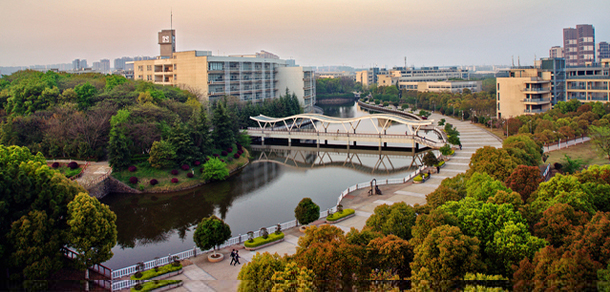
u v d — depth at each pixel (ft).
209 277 149.48
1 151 189.16
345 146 472.03
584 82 536.01
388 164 386.73
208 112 482.28
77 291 138.82
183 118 407.64
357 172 358.02
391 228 154.81
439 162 327.67
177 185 308.81
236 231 223.51
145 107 360.28
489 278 117.60
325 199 277.85
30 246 142.10
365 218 211.00
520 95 540.11
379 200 241.96
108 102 370.12
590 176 183.01
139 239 219.41
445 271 121.60
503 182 208.85
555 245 139.13
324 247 126.41
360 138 450.71
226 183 327.06
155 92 422.41
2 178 151.84
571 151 361.51
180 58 581.12
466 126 558.97
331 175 349.41
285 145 495.41
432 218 144.46
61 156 323.98
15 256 138.51
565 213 143.02
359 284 122.72
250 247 175.63
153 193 300.40
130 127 330.54
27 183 155.22
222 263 162.30
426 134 543.80
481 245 139.54
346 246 127.75
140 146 337.93
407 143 469.98
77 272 155.74
